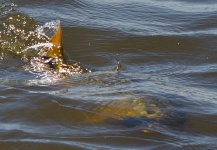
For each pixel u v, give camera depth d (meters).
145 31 39.50
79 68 32.56
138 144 24.06
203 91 30.56
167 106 27.45
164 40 38.09
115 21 41.00
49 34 36.00
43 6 41.41
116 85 29.62
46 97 27.91
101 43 36.94
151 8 44.53
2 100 27.69
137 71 33.09
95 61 34.28
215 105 28.47
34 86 29.39
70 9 42.00
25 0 41.41
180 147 23.94
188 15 43.44
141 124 25.59
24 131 24.84
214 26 41.53
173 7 45.25
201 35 39.31
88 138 24.39
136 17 42.44
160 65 34.66
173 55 36.31
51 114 26.52
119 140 24.30
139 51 36.44
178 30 40.41
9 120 25.92
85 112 26.62
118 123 25.66
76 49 35.78
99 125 25.53
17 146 23.64
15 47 34.09
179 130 25.47
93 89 29.02
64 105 27.19
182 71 33.59
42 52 33.53
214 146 24.36
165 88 30.03
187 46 37.62
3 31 35.84
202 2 46.81
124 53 35.94
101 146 23.78
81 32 38.09
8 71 31.45
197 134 25.36
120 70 32.88
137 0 46.16
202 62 35.53
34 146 23.64
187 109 27.56
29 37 35.38
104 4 44.28
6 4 40.03
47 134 24.66
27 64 32.38
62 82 30.05
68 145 23.72
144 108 26.88
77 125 25.58
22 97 28.02
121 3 45.00
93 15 41.66
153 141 24.31
